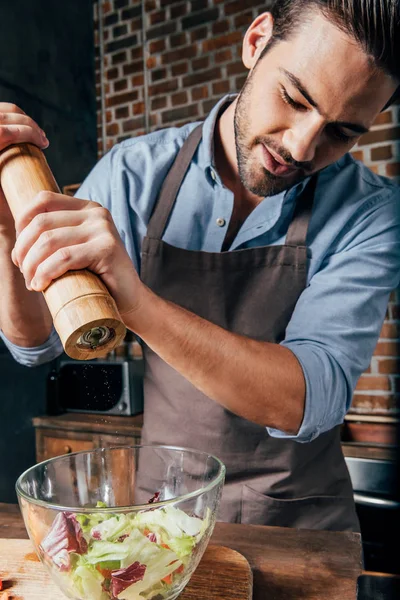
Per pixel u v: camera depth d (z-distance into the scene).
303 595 0.67
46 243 0.61
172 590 0.57
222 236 1.23
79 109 2.94
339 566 0.73
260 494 1.14
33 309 1.03
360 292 1.08
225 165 1.25
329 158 0.98
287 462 1.16
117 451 0.75
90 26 2.90
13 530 0.85
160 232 1.23
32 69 2.67
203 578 0.67
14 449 2.57
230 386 0.83
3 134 0.74
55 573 0.56
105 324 0.56
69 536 0.55
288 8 0.88
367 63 0.80
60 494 0.70
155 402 1.24
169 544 0.56
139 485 0.74
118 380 2.28
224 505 1.16
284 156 0.93
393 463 1.85
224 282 1.21
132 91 2.77
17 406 2.60
